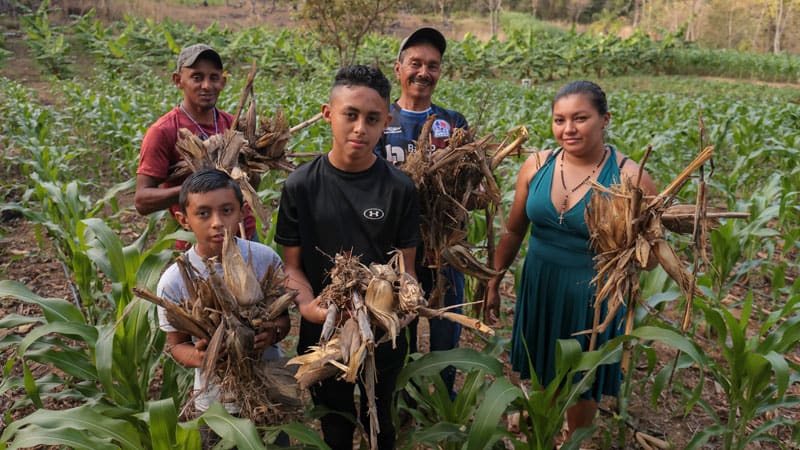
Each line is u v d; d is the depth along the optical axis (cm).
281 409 242
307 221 252
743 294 555
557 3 7256
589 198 280
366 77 229
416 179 287
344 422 280
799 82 3219
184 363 240
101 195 797
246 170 322
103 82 1783
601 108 275
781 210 562
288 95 1409
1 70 2191
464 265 302
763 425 319
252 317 224
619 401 363
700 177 239
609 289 258
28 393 268
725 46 6194
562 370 259
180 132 307
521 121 1134
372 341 205
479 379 289
